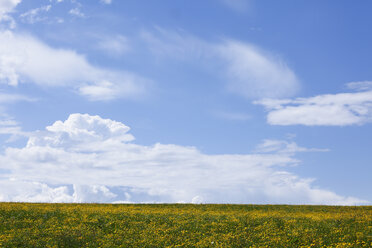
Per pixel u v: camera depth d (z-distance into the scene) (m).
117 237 21.33
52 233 21.38
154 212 29.66
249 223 25.36
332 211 35.25
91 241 20.45
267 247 20.05
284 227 24.38
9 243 19.12
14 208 28.50
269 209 36.53
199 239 21.62
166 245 20.31
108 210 29.84
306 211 34.91
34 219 25.12
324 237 21.77
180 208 35.56
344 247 19.50
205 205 38.91
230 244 20.48
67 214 27.03
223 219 26.72
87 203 37.91
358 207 38.38
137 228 23.50
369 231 22.86
